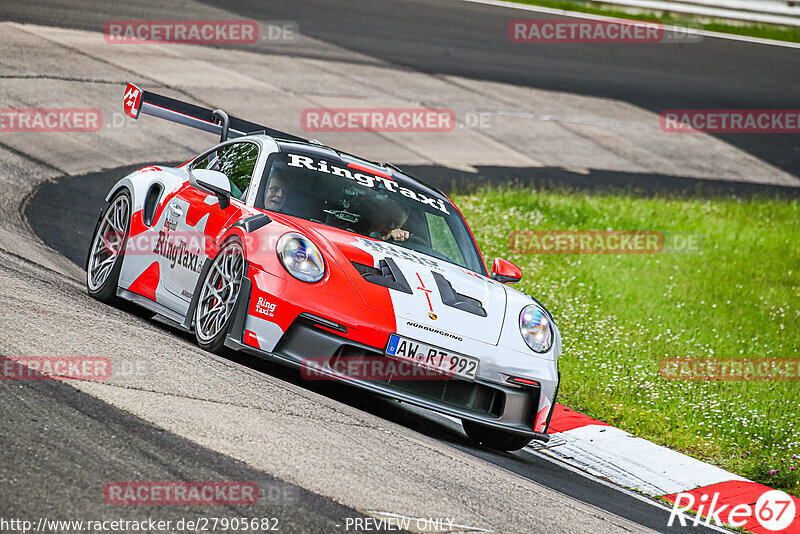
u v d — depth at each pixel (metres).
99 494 11.31
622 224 53.81
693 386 29.80
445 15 91.62
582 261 45.44
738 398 28.95
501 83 77.62
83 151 42.81
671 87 86.50
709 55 96.38
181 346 19.33
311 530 11.51
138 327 20.36
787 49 102.12
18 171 37.53
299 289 18.55
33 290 20.78
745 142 80.38
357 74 70.19
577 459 22.31
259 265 18.91
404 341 18.53
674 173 69.75
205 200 22.09
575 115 75.50
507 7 97.62
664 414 26.92
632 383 29.05
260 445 14.06
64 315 19.09
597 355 31.39
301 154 23.41
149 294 22.84
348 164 23.92
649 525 17.09
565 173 63.59
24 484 11.19
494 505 14.48
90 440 12.84
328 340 18.27
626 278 43.59
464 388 19.22
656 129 77.44
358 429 16.55
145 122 49.78
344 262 19.39
